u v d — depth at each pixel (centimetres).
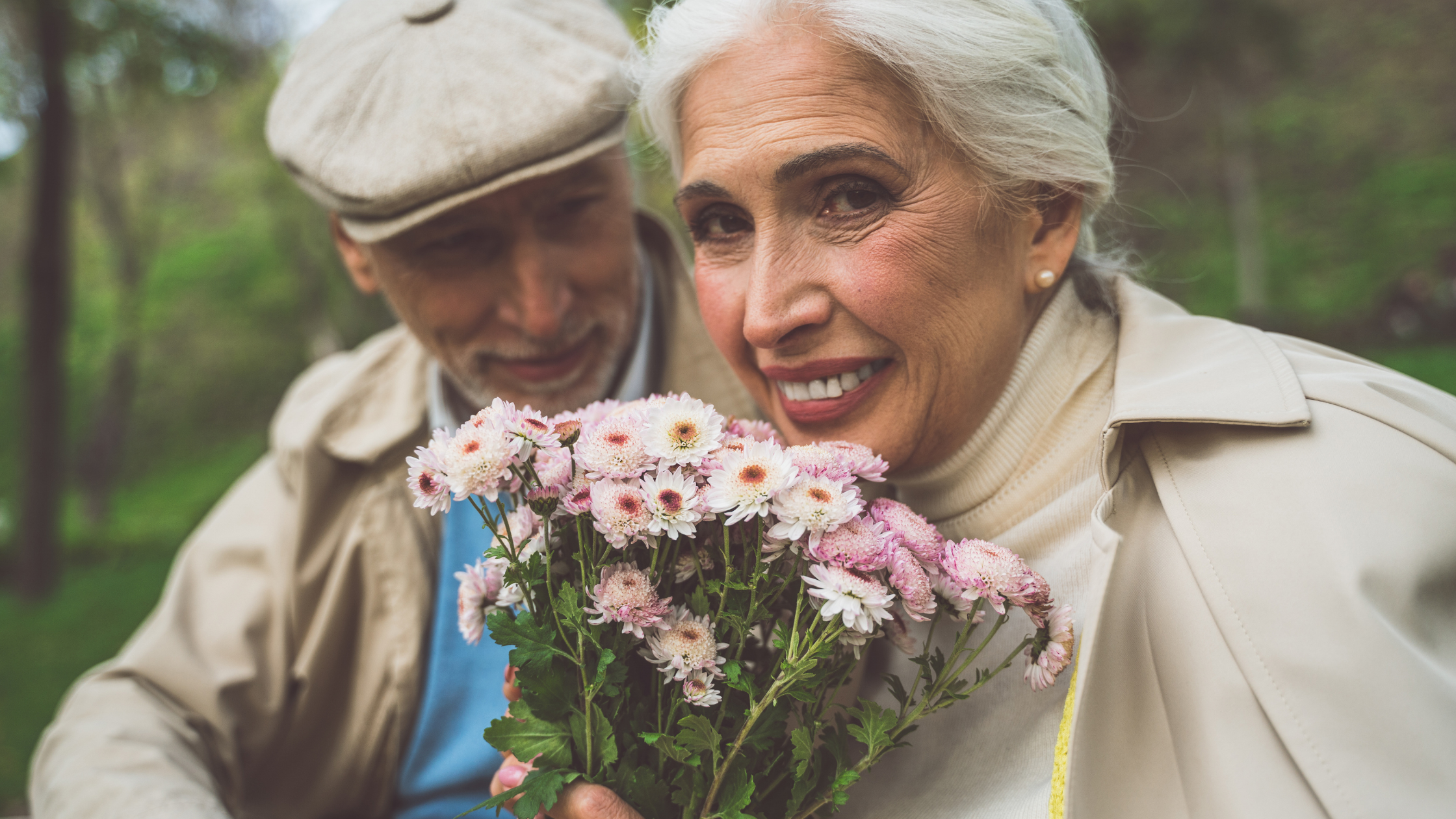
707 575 80
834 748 79
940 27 81
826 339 88
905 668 102
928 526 77
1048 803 82
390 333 157
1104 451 83
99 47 661
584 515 76
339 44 127
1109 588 81
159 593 741
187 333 1766
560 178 122
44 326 692
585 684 75
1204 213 1470
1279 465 77
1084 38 97
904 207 85
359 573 144
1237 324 93
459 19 122
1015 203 90
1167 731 77
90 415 1617
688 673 73
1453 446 75
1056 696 88
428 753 140
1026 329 98
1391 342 1244
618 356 139
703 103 89
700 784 77
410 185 116
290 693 148
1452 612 72
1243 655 72
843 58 83
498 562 82
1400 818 63
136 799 116
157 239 1417
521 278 125
